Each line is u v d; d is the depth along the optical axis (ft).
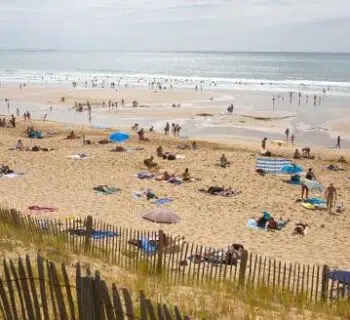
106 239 43.98
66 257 34.73
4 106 206.08
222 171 97.66
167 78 374.22
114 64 652.07
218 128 158.92
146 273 36.22
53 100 221.87
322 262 53.26
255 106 206.28
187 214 70.44
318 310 32.09
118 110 194.59
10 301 21.52
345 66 584.40
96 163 100.63
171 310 24.81
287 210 75.15
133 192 80.48
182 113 186.80
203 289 32.42
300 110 194.70
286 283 42.11
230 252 44.19
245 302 30.48
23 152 109.19
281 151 122.72
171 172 95.40
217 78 383.45
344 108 198.49
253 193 83.71
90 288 17.10
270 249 57.16
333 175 99.40
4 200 73.05
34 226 42.37
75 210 69.26
